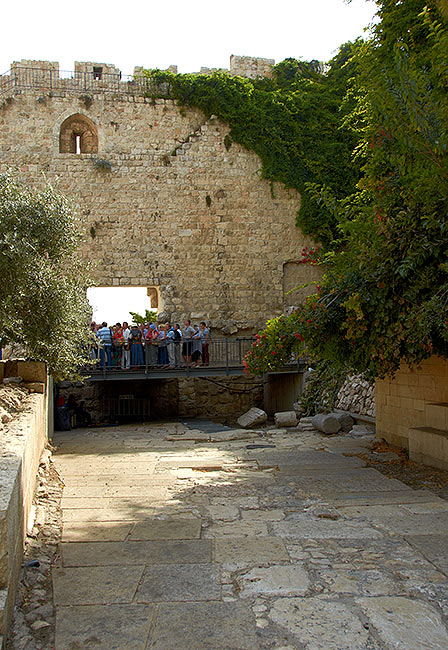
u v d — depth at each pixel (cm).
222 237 2189
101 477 790
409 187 749
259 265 2211
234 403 2209
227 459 955
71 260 1134
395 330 748
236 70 2298
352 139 2291
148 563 428
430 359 930
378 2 991
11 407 693
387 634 314
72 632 321
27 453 498
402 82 614
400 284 763
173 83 2170
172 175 2159
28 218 969
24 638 315
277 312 2214
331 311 842
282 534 500
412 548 453
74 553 452
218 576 400
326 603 353
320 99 2305
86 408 1986
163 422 1912
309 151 2267
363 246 784
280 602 356
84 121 2153
